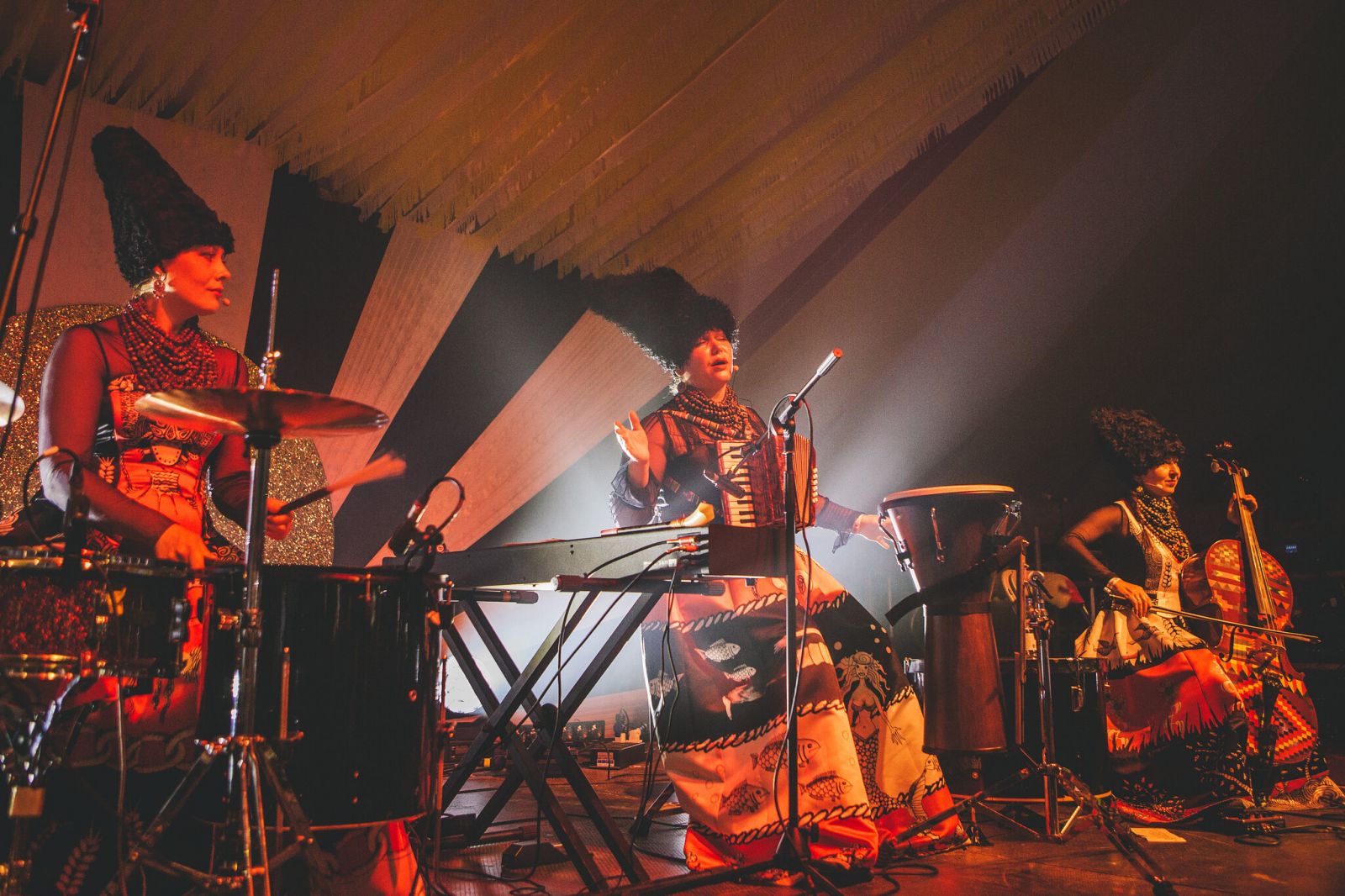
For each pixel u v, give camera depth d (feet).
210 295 7.75
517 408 20.31
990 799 12.32
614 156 17.08
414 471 19.22
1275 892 8.60
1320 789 13.42
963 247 24.70
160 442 7.47
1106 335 27.99
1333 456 27.71
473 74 14.56
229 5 12.30
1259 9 19.94
